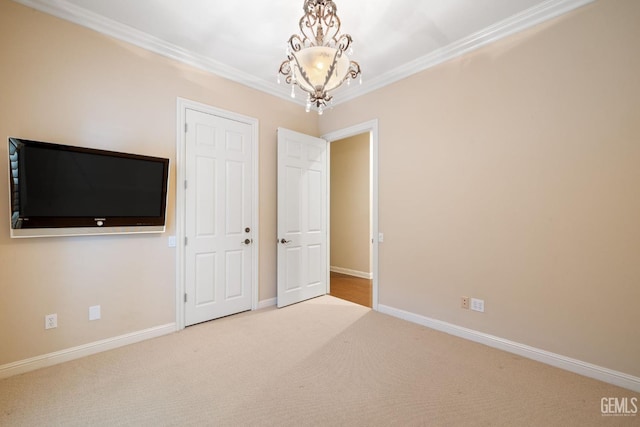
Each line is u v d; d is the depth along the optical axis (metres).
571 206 2.20
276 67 3.23
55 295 2.27
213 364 2.28
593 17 2.10
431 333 2.87
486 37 2.59
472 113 2.72
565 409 1.78
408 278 3.21
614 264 2.03
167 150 2.84
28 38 2.17
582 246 2.15
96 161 2.36
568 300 2.21
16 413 1.71
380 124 3.48
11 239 2.11
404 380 2.07
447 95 2.90
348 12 2.34
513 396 1.90
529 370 2.20
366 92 3.64
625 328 1.99
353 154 5.68
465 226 2.77
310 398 1.87
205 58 3.04
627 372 1.98
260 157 3.61
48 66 2.25
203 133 3.11
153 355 2.41
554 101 2.27
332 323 3.12
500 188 2.54
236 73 3.31
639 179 1.94
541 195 2.34
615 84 2.02
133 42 2.64
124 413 1.72
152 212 2.67
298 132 3.94
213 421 1.67
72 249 2.34
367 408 1.78
